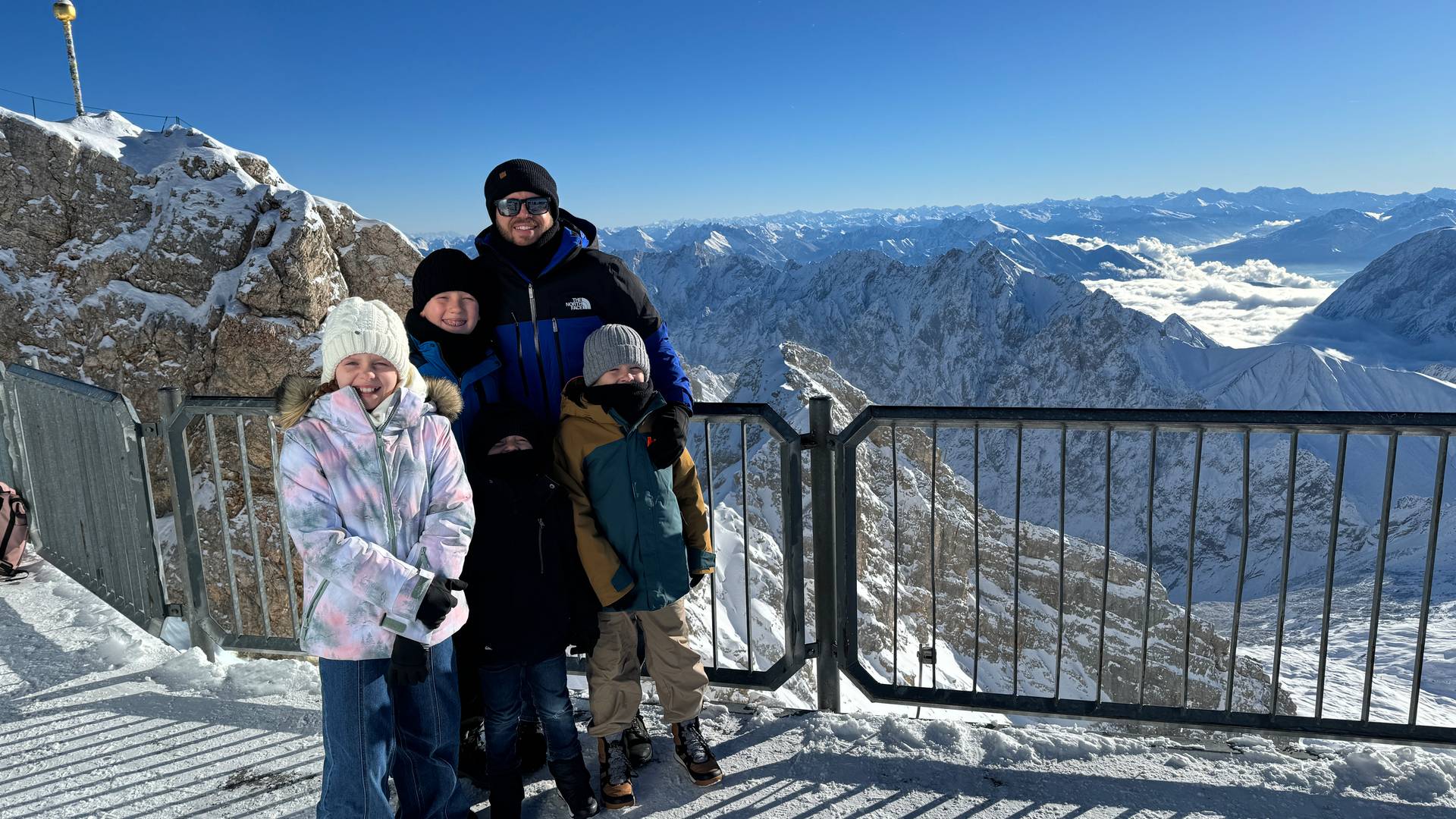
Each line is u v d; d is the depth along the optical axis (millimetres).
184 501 4434
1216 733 3580
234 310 14898
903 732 3582
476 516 2805
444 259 2939
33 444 5754
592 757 3523
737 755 3510
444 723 2719
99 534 5027
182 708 3932
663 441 2930
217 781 3350
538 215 3051
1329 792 3172
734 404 3787
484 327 3129
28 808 3170
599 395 2932
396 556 2477
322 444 2410
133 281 14680
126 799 3234
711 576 3719
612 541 3010
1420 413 3217
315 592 2457
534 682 3031
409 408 2502
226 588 13516
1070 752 3449
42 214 14164
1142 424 3502
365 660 2496
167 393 4371
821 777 3344
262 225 15414
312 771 3412
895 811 3131
